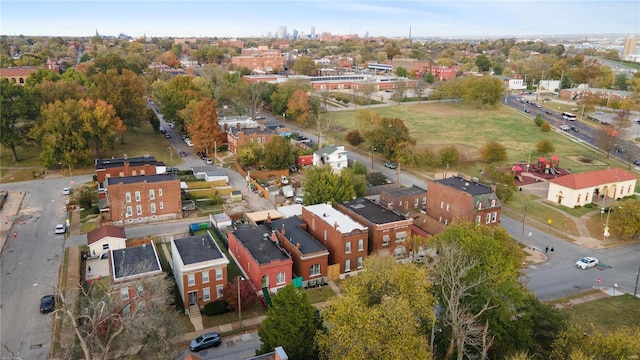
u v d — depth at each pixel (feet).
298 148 408.26
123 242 236.63
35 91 390.01
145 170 323.98
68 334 160.66
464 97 645.10
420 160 379.14
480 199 251.19
